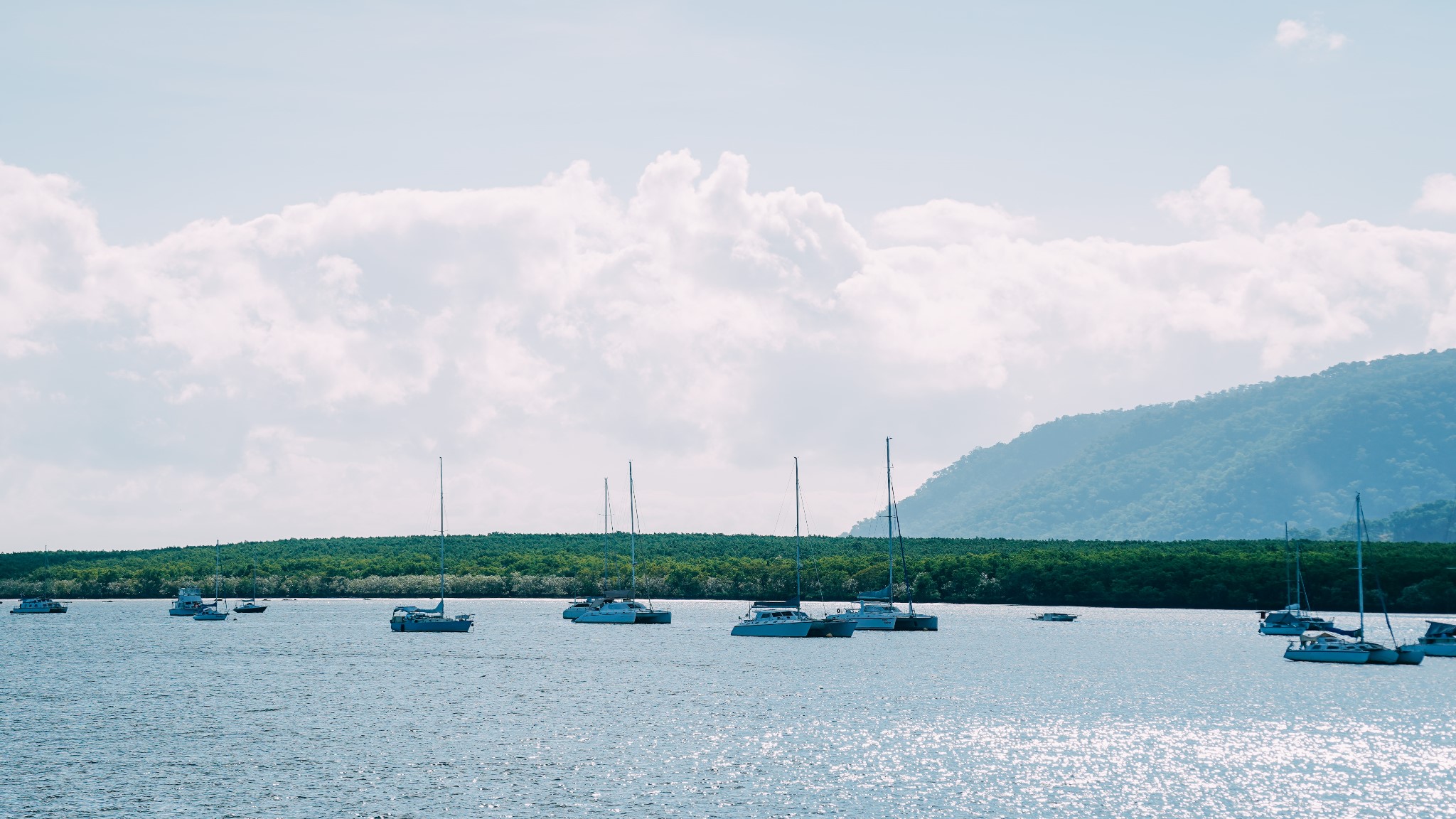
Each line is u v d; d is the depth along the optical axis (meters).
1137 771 83.75
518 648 172.12
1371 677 133.88
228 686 128.38
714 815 72.12
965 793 77.50
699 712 107.56
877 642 181.38
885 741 93.44
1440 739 95.06
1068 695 118.38
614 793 77.00
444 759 86.50
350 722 102.56
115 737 95.50
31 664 153.75
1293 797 77.25
